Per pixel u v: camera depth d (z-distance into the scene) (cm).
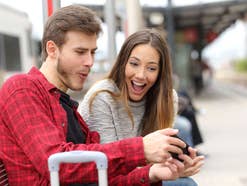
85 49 240
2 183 234
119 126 307
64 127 240
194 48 2631
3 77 1201
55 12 244
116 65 311
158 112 314
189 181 333
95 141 266
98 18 245
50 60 245
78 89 246
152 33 305
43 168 217
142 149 216
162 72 310
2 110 231
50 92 240
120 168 218
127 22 704
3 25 1327
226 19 2153
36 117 225
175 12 1784
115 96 305
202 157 241
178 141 218
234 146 998
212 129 1280
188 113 732
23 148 225
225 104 2059
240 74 5119
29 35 1497
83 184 235
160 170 240
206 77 3559
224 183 695
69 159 209
